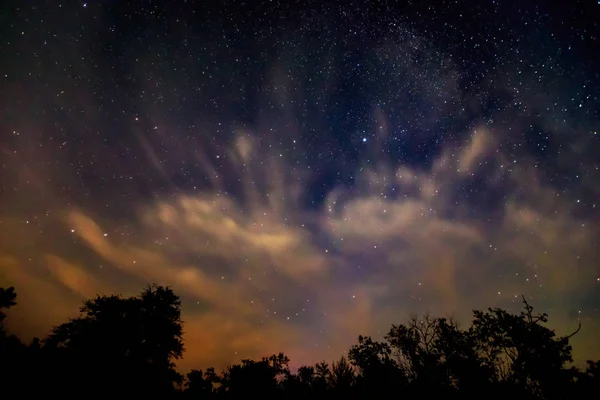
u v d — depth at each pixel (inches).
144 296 497.4
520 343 404.5
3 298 382.3
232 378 509.4
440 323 479.2
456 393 408.2
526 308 429.7
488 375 404.5
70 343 417.7
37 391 330.3
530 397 373.4
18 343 370.0
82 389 364.2
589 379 342.3
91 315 459.5
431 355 460.1
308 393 499.5
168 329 482.9
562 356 385.7
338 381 493.0
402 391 435.5
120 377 406.3
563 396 357.7
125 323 454.3
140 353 451.8
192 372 506.0
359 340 518.0
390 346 499.5
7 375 326.3
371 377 465.7
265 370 518.0
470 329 454.6
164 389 444.5
